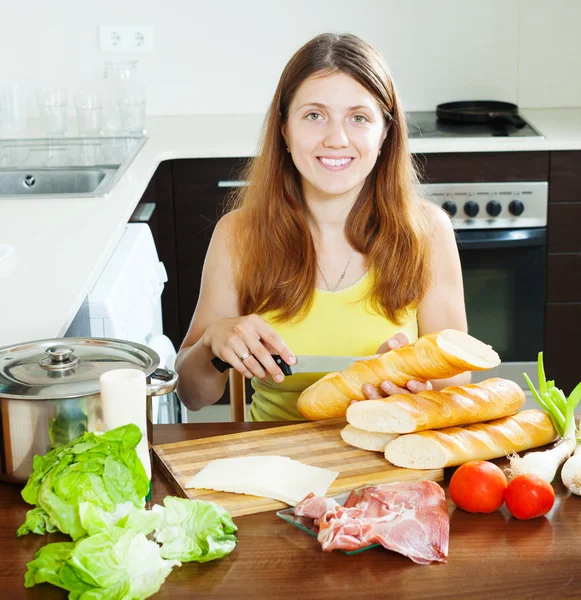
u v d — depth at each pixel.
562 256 3.18
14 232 2.04
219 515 1.01
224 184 3.09
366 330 1.79
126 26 3.58
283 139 1.73
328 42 1.64
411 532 1.00
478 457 1.19
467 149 3.04
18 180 2.81
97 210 2.24
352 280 1.79
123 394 1.05
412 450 1.18
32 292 1.62
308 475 1.15
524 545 1.01
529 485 1.05
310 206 1.76
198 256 3.20
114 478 0.98
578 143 3.04
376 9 3.56
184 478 1.16
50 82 3.65
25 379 1.12
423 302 1.86
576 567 0.97
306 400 1.33
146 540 0.91
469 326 3.25
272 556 1.00
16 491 1.14
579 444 1.21
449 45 3.60
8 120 3.28
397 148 1.74
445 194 3.11
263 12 3.57
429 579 0.95
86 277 1.69
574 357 3.28
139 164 2.82
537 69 3.63
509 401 1.25
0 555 1.00
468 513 1.08
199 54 3.62
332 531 1.00
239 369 1.47
